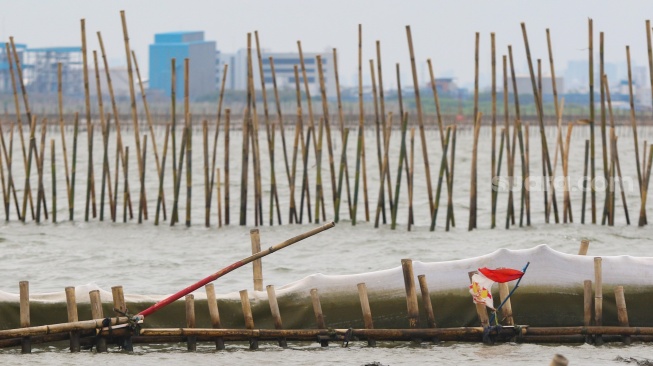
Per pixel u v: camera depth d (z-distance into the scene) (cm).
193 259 6806
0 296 4181
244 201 7962
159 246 7281
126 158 8106
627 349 4181
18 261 6756
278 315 4225
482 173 14638
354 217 7906
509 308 4297
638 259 4428
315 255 6950
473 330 4244
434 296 4344
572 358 4041
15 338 4019
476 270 4375
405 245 7244
